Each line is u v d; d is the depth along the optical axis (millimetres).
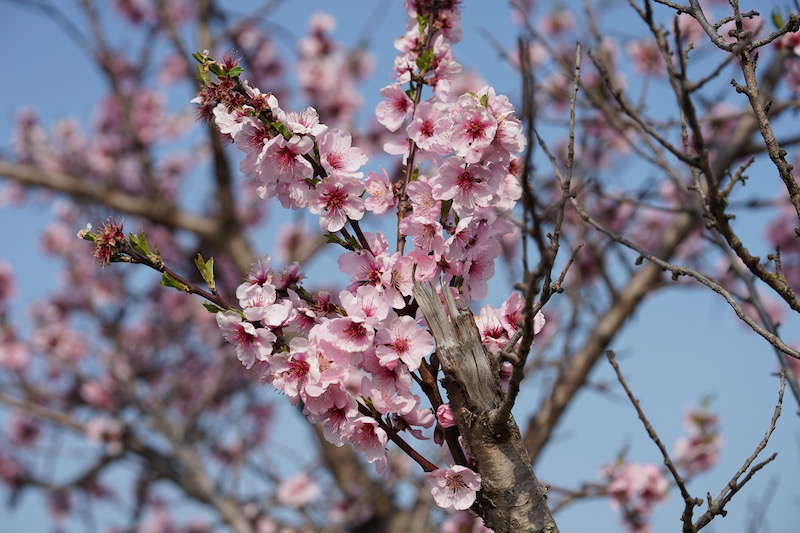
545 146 3203
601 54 4621
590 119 5305
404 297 2506
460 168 2410
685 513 2439
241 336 2486
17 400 11344
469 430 2305
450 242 2438
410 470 7207
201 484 10383
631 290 6984
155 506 13734
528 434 6176
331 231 2514
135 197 12258
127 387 11234
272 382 2441
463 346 2320
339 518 9562
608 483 6180
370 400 2398
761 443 2473
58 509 13242
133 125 11398
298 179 2479
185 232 11414
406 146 2729
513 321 2508
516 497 2264
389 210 2635
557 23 7125
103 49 11117
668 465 2441
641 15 3174
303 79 11656
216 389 10977
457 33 2920
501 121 2412
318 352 2361
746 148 6449
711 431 7086
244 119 2443
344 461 10086
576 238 5266
